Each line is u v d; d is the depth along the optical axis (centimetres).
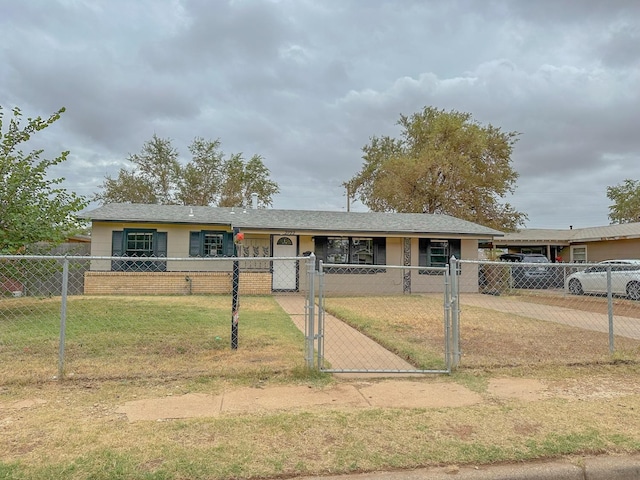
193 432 344
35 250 1058
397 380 508
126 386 465
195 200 3494
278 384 482
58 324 830
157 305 1147
